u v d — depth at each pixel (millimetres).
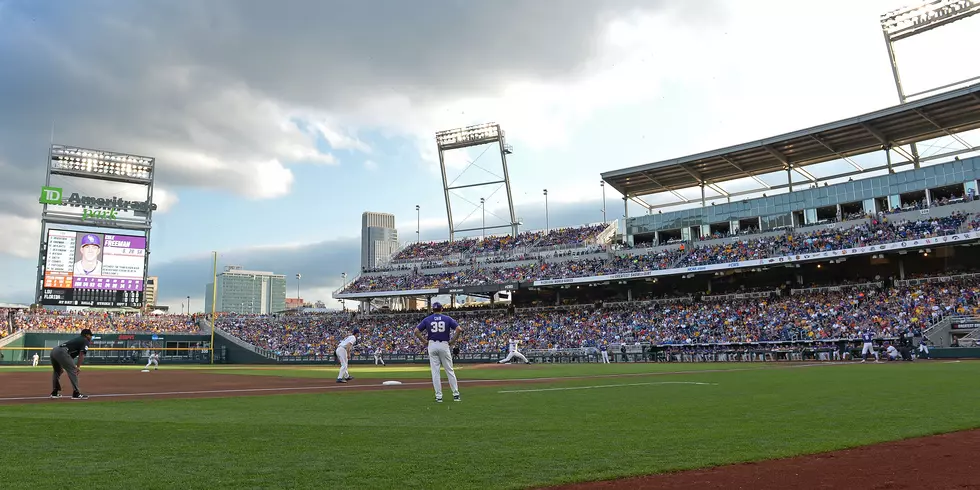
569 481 5715
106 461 6543
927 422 9148
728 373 25766
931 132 55812
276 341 78375
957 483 5512
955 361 34938
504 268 76562
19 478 5742
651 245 70250
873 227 55969
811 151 61062
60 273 73125
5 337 70438
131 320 80812
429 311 79375
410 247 89812
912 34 59438
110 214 80000
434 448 7285
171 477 5797
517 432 8578
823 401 12500
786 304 57000
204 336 80125
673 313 62188
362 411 11797
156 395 16938
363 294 80312
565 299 73875
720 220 67250
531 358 60688
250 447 7387
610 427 9031
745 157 62812
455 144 88500
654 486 5531
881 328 48375
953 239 49531
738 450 7078
